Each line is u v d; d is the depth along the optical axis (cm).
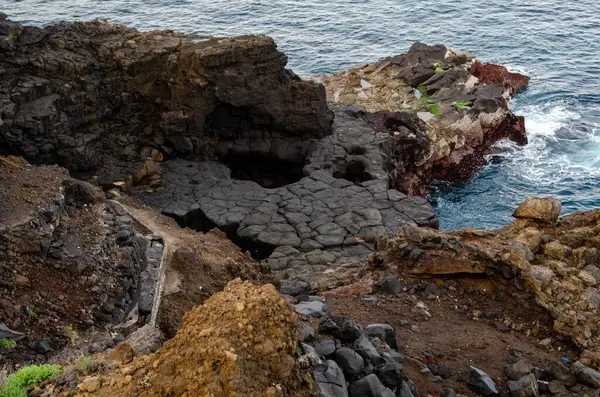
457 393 1578
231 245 3016
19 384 1204
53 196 2164
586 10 8394
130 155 4028
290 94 4338
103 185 3781
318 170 4159
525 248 2009
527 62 7062
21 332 1753
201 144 4222
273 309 1123
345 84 5991
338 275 2467
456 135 5081
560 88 6406
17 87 3700
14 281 1864
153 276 2170
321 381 1337
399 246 2134
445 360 1695
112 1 8444
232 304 1117
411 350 1725
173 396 1029
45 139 3662
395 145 4644
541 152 5378
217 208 3722
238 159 4478
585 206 4694
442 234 2148
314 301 1831
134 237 2288
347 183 4025
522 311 1898
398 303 1956
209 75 4059
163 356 1102
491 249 2005
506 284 1947
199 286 2252
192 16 8131
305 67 6919
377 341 1616
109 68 4056
